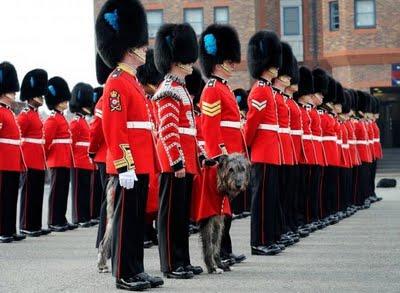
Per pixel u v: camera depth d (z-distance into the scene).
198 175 12.86
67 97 21.69
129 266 11.52
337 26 52.88
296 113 18.55
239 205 23.50
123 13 11.70
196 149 12.85
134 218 11.53
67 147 21.55
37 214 20.20
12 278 12.85
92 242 18.36
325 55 53.00
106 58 11.76
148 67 16.83
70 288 11.80
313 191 20.34
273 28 59.59
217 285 11.81
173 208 12.54
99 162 15.38
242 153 13.29
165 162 12.50
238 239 18.08
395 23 51.28
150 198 12.23
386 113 55.25
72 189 22.64
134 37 11.66
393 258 14.64
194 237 18.97
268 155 15.28
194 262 14.42
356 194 26.38
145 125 11.59
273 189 15.38
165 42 12.87
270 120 15.38
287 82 17.28
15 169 18.80
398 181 45.44
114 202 11.69
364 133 27.56
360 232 19.52
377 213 25.17
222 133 13.52
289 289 11.44
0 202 18.70
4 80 18.86
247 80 54.41
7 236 18.69
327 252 15.62
